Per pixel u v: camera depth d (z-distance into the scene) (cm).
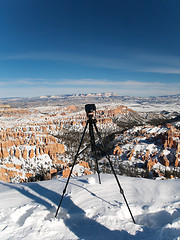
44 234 419
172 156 11600
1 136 14562
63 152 14112
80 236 421
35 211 518
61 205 567
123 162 12000
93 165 10281
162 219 527
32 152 12812
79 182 757
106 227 451
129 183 751
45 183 777
